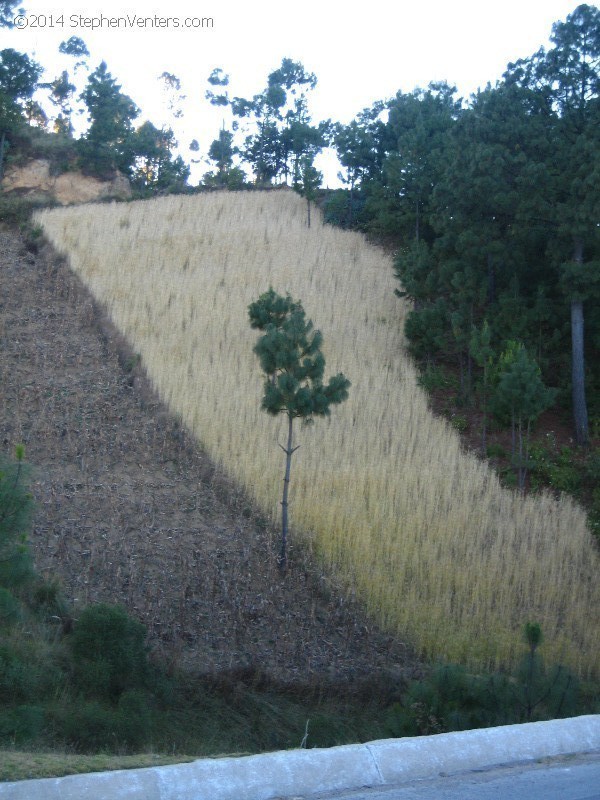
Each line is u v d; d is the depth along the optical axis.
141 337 27.23
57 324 27.94
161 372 24.67
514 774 6.59
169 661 12.61
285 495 17.42
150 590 15.34
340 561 17.50
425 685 10.36
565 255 25.80
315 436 22.23
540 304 26.97
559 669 10.50
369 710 12.87
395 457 22.03
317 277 35.25
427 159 38.41
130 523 17.81
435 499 20.22
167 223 40.72
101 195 53.03
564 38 26.41
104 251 34.88
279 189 52.47
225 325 29.08
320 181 43.81
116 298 30.03
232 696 12.21
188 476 20.38
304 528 18.42
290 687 12.97
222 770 5.84
